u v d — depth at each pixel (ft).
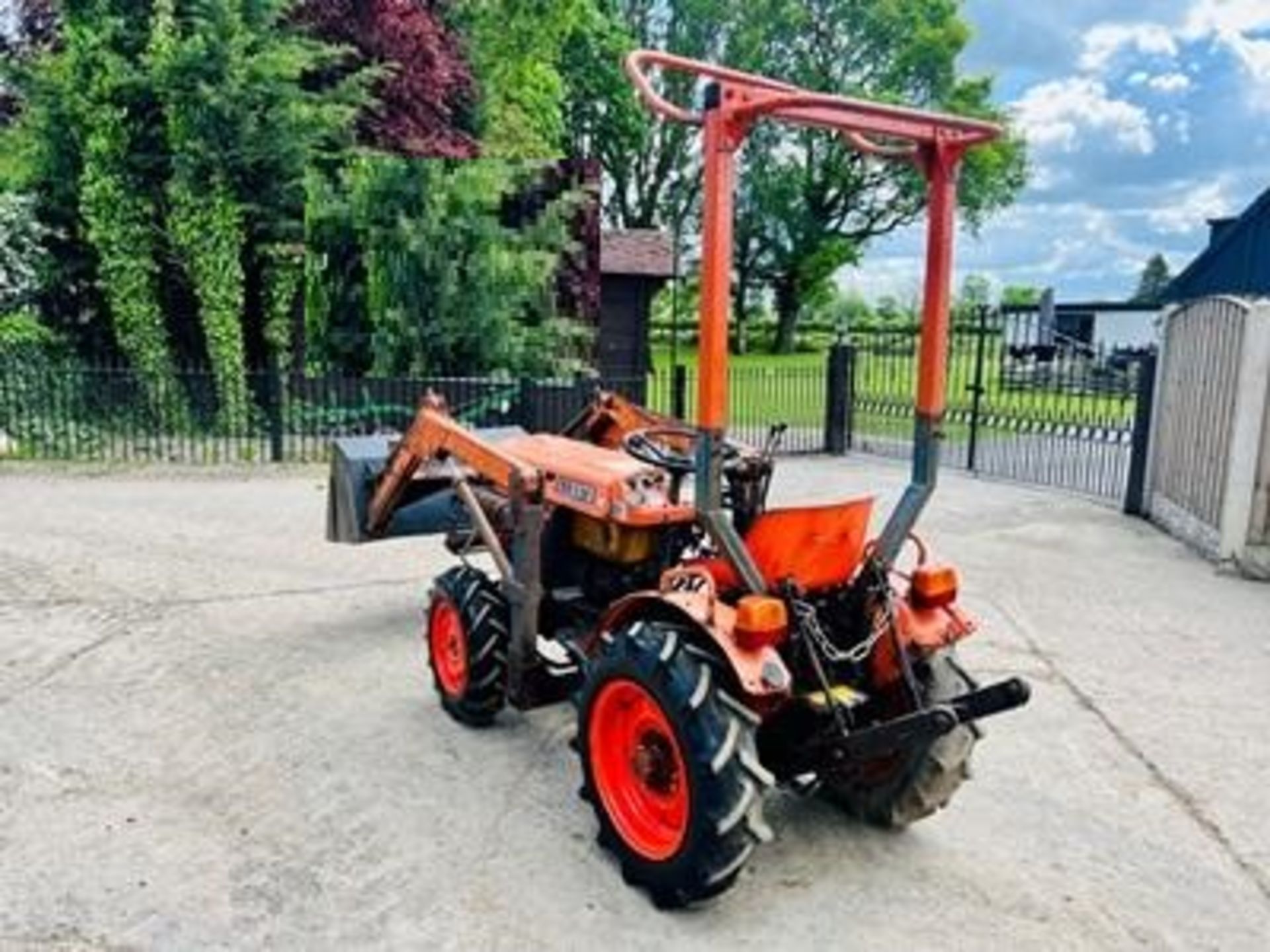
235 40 38.01
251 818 11.28
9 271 40.45
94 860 10.31
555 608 13.34
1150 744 14.06
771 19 124.67
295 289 42.57
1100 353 64.44
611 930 9.41
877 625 10.75
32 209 41.09
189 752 12.88
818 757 10.21
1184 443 27.68
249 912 9.54
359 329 44.83
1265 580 23.41
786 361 92.17
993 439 42.73
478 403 37.65
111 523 25.70
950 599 11.06
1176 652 18.11
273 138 39.83
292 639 17.29
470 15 60.49
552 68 76.64
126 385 37.06
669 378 55.72
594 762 10.62
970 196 123.65
